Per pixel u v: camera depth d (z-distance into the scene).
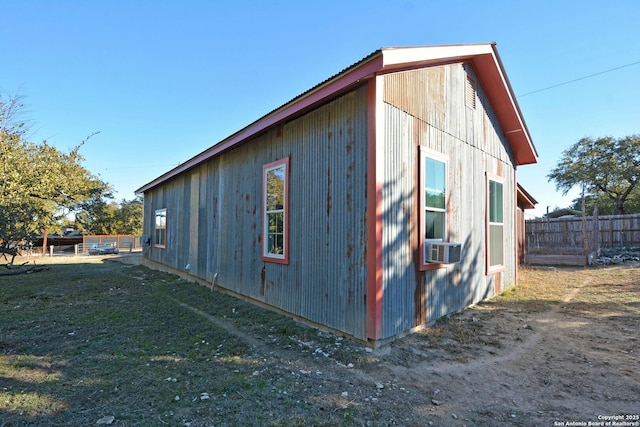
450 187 5.27
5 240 10.86
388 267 3.87
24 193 11.69
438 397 2.64
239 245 6.63
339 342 3.92
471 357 3.46
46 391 2.73
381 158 3.83
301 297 4.84
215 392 2.72
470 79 6.01
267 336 4.22
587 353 3.51
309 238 4.73
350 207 4.06
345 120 4.19
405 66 4.14
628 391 2.69
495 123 6.92
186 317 5.20
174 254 10.13
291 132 5.23
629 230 12.83
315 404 2.53
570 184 23.91
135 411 2.42
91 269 12.66
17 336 4.25
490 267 6.40
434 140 4.90
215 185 7.75
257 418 2.33
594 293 6.49
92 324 4.82
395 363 3.31
